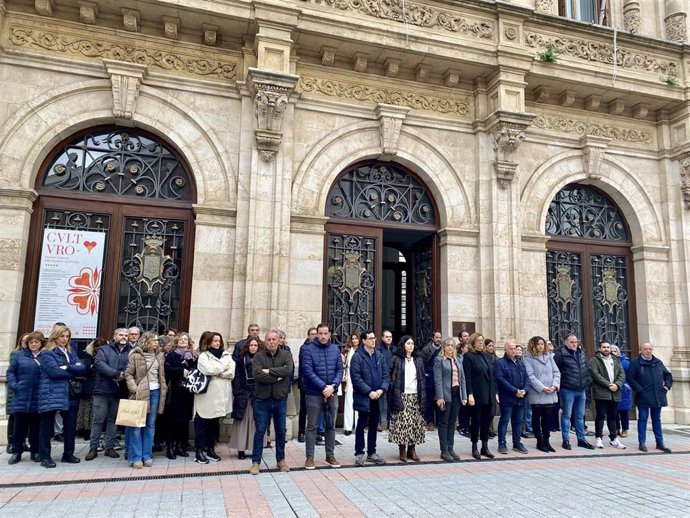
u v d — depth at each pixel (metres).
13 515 4.47
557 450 7.77
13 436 6.45
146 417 6.29
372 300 9.59
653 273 11.20
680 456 7.48
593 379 8.10
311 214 9.13
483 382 7.23
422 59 9.73
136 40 8.71
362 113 9.73
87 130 8.55
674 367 10.86
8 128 7.91
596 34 10.91
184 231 8.76
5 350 7.50
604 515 4.75
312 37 9.12
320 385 6.37
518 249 9.98
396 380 6.82
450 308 9.66
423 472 6.27
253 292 8.38
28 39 8.23
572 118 11.21
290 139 9.06
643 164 11.55
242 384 6.84
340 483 5.70
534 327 10.13
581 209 11.37
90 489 5.30
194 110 8.82
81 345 8.07
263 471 6.17
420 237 10.62
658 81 11.02
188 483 5.58
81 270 8.23
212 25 8.77
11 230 7.77
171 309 8.57
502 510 4.84
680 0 11.75
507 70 10.00
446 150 10.13
